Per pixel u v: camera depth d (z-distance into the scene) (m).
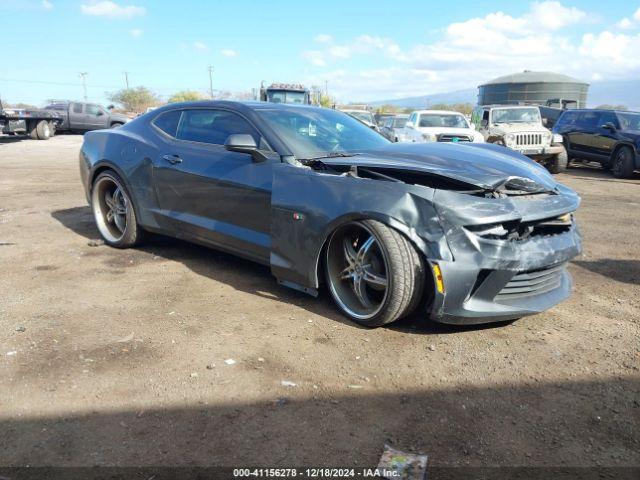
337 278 3.56
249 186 3.96
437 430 2.35
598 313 3.70
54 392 2.63
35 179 10.66
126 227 5.13
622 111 13.59
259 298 3.91
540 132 13.53
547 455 2.18
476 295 3.10
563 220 3.48
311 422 2.40
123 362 2.94
